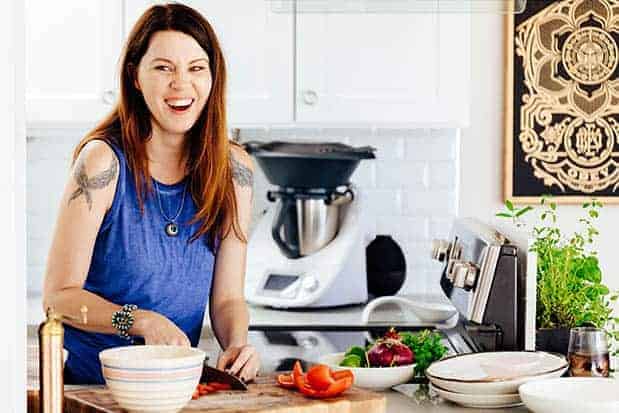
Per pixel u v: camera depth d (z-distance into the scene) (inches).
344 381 95.2
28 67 159.6
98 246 116.6
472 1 114.7
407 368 111.3
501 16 174.2
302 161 169.2
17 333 56.7
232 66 162.4
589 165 175.8
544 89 175.0
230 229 120.6
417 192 179.8
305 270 169.9
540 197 175.9
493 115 175.9
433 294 180.1
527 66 174.6
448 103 164.4
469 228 134.6
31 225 178.4
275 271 172.1
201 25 115.9
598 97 175.5
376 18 163.2
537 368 106.5
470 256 128.6
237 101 162.9
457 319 158.1
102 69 160.6
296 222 172.4
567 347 122.3
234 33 162.1
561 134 175.6
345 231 172.2
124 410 86.9
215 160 117.3
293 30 162.6
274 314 165.0
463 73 164.2
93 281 118.3
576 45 175.0
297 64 162.9
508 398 103.0
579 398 100.4
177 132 113.3
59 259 113.0
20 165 56.7
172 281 117.8
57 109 160.2
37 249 178.5
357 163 172.1
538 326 125.2
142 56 114.0
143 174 115.2
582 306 125.9
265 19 162.2
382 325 156.9
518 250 122.7
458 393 103.6
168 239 117.2
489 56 174.9
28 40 159.3
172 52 113.1
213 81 117.0
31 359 115.3
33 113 160.2
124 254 116.1
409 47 163.5
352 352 116.4
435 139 179.5
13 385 56.5
